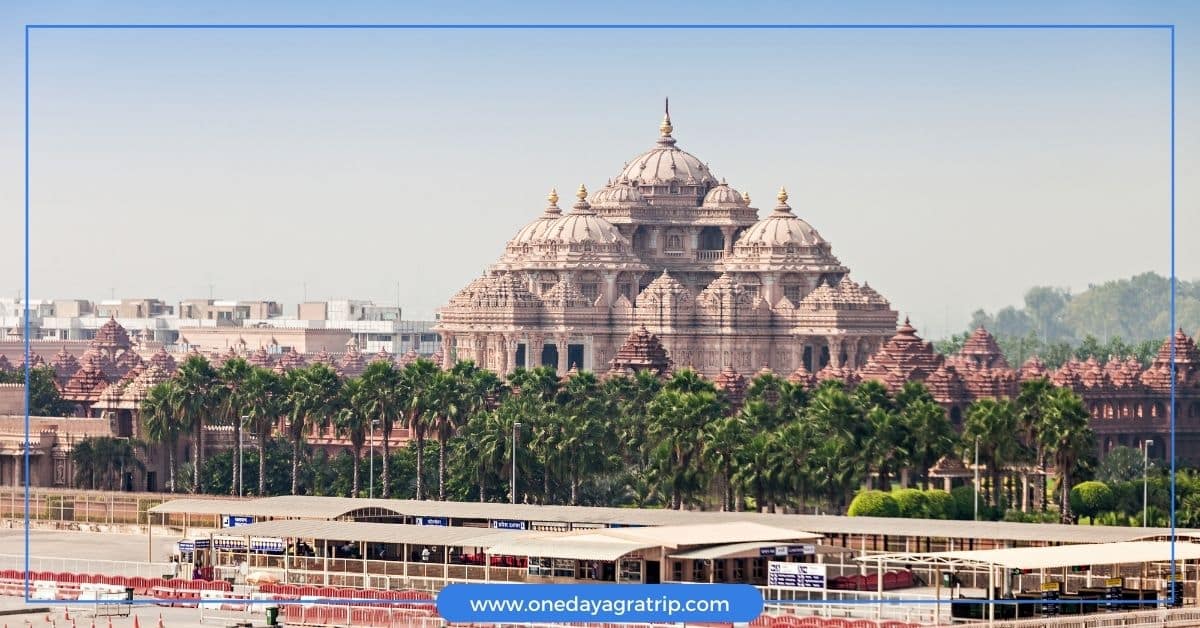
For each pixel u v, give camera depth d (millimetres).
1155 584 164875
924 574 167625
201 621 158375
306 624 156625
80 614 162750
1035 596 157125
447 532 173125
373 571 172625
